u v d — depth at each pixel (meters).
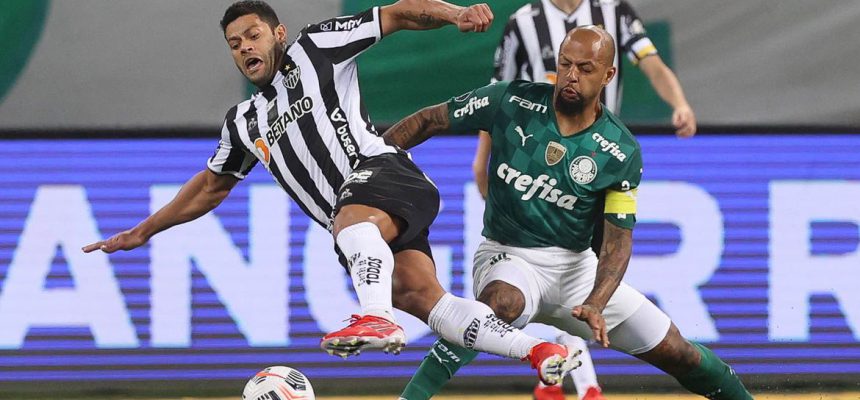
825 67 23.45
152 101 23.64
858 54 23.42
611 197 16.55
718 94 23.47
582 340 20.98
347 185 15.09
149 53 23.59
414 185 15.27
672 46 23.30
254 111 16.19
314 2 23.17
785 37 23.39
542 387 21.22
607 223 16.52
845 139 23.61
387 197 14.90
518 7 23.14
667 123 23.42
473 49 23.44
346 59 15.59
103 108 23.64
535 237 17.05
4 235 23.75
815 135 23.59
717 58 23.38
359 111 15.80
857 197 23.70
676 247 23.75
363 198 14.85
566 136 16.56
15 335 23.77
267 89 16.03
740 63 23.41
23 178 23.72
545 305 17.34
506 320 16.50
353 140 15.57
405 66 23.52
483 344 14.64
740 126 23.53
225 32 15.85
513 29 23.06
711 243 23.75
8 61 23.55
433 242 23.75
